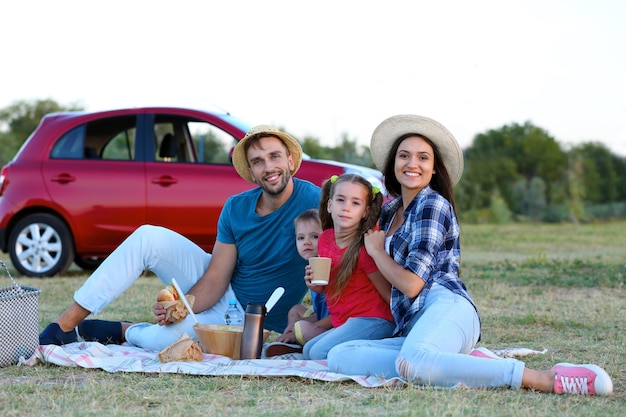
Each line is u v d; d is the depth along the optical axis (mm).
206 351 4703
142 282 8922
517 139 24094
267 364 4387
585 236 16609
